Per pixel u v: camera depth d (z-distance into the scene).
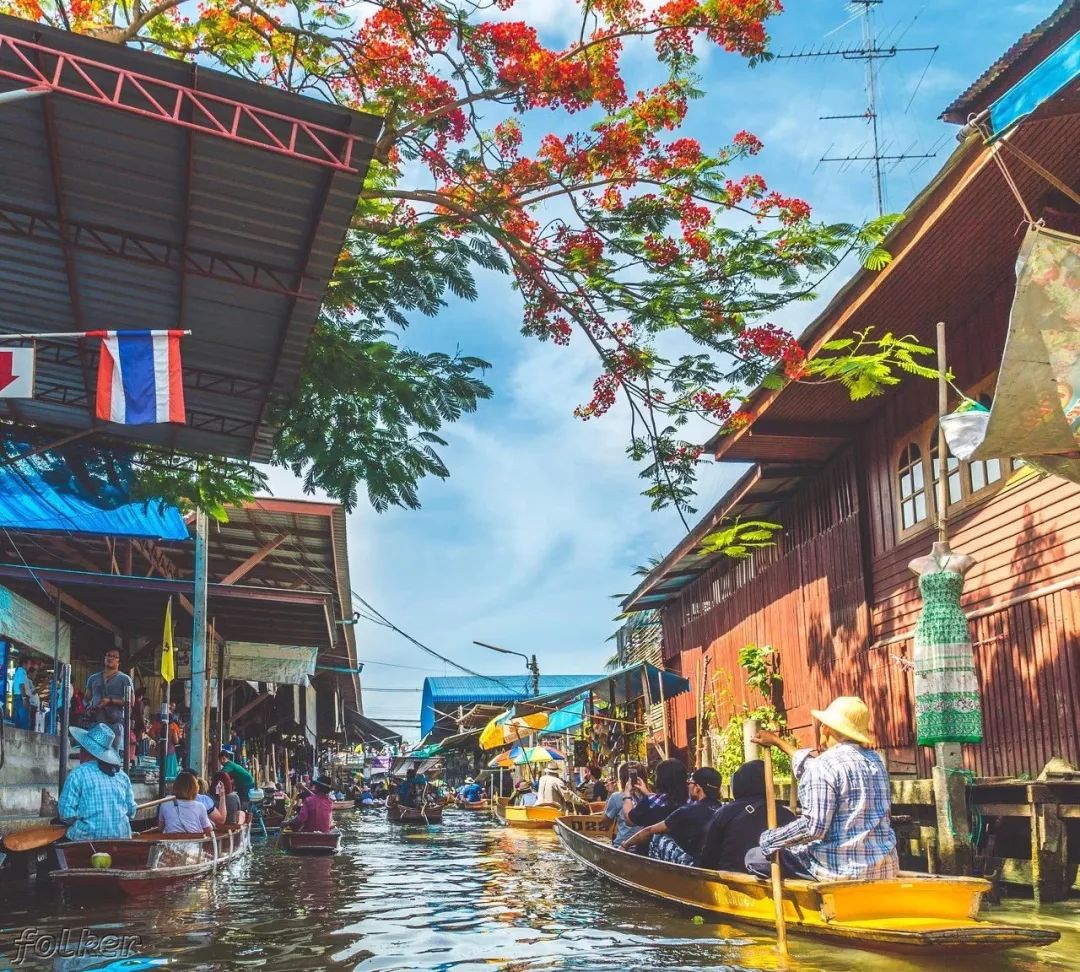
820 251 10.04
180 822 11.23
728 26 9.34
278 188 8.26
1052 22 8.49
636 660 34.16
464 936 7.34
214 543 23.06
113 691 14.27
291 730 36.81
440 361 10.78
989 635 11.99
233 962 6.42
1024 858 9.34
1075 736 10.38
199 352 11.02
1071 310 6.77
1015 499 11.59
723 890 7.68
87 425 12.80
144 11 9.86
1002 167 6.79
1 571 15.70
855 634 15.40
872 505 15.11
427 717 40.94
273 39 10.15
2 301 10.53
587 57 9.70
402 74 9.27
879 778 6.75
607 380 11.07
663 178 9.93
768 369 10.59
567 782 26.28
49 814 11.42
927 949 6.05
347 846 18.16
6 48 6.98
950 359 12.60
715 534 18.00
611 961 6.19
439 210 10.48
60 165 8.24
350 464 10.75
